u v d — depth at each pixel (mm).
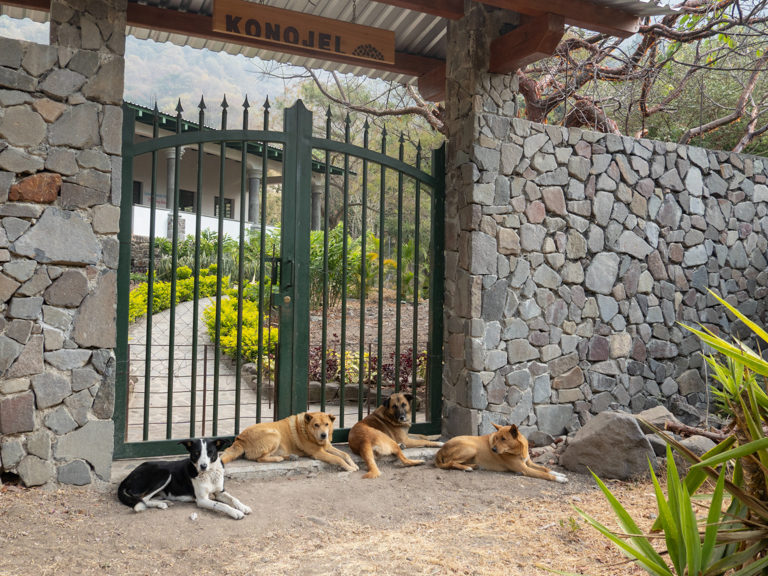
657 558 2445
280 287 5504
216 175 19391
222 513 4020
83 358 4453
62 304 4398
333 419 5133
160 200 18469
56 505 4070
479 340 5707
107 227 4531
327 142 5621
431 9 5684
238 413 5285
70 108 4438
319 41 5812
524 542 3654
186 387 8336
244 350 9383
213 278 13562
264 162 5348
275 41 5625
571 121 8828
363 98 15172
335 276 12156
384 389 7859
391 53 6148
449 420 5984
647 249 6508
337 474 5000
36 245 4316
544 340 6008
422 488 4691
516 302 5883
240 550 3494
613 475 5012
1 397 4203
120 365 4930
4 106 4246
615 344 6344
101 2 4594
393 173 20125
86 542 3520
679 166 6684
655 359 6562
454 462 5191
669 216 6621
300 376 5598
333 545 3602
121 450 4910
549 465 5418
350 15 6660
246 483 4703
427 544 3617
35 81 4336
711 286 6867
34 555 3316
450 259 6031
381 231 5836
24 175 4309
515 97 5980
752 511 2480
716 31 7129
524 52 5379
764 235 7203
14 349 4242
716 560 2578
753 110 9977
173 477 4160
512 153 5863
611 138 6324
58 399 4371
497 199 5789
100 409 4496
